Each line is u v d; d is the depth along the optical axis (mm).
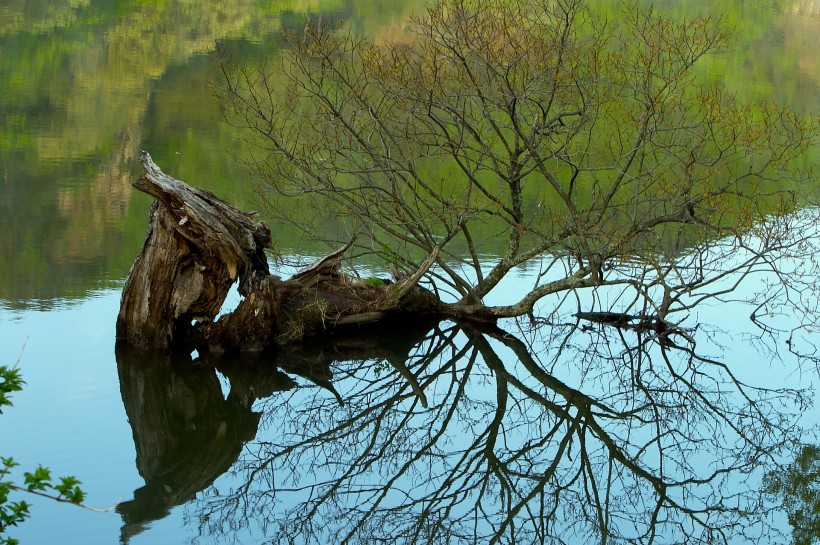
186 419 12094
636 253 15641
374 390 13453
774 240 16672
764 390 13805
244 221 13555
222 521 9547
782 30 34938
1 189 21594
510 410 13117
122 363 13133
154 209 13289
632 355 14992
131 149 25359
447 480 11070
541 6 15031
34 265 17062
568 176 23250
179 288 13422
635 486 11070
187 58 36156
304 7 40125
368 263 18000
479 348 15117
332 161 15523
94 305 15211
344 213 16156
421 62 15219
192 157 24453
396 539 9594
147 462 10820
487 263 18578
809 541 9836
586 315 16328
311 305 14453
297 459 11281
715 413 13047
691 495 10852
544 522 10141
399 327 15555
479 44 14664
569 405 13359
